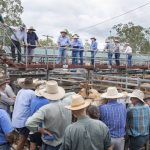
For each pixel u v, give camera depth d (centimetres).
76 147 402
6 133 435
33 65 1341
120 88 1252
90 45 1677
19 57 1310
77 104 411
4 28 1282
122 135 577
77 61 1575
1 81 705
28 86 686
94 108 471
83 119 410
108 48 1803
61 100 552
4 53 1278
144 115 612
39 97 602
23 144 687
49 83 512
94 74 1670
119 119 570
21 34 1329
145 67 1947
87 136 400
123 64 1952
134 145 621
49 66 1398
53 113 495
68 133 406
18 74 1418
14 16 3962
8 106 752
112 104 576
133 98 618
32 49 1384
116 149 575
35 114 492
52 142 499
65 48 1436
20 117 667
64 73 1609
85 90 732
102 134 406
